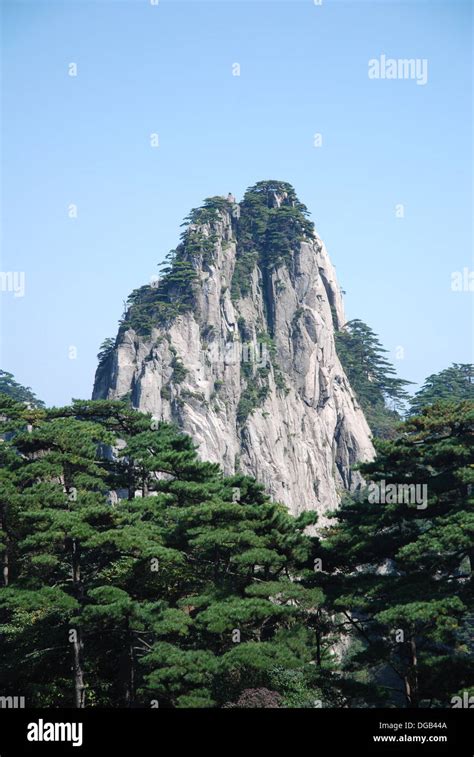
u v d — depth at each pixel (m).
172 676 54.88
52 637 60.06
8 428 78.62
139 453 73.56
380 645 60.19
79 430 71.25
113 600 57.25
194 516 62.34
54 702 60.66
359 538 63.00
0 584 68.94
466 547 57.38
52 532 58.56
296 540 62.88
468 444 61.84
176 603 61.59
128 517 62.88
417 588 58.59
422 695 58.31
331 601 61.38
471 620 71.50
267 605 57.62
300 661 57.03
